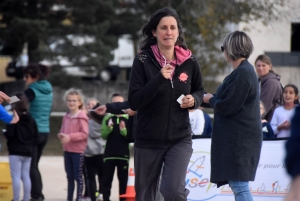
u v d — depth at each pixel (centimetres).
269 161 920
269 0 2145
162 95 673
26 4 2181
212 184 927
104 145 1084
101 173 1097
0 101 855
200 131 1014
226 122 716
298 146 343
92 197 1079
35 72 1113
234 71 713
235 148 707
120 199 1015
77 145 1070
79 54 2145
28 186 1036
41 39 2077
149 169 696
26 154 1029
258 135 717
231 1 2069
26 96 1061
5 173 1044
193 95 689
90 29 2189
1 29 2130
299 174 337
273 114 1034
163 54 690
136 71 685
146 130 685
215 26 2130
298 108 357
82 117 1072
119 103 869
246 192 710
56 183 1307
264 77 1051
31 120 1040
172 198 664
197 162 930
